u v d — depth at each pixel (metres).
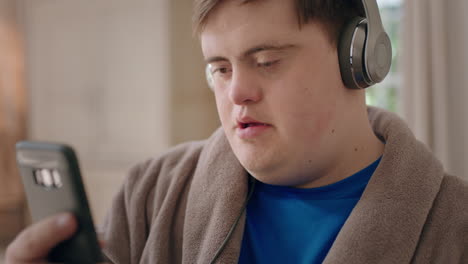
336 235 0.58
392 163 0.57
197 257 0.64
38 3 2.53
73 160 0.48
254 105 0.52
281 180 0.56
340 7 0.53
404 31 2.00
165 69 2.25
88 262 0.49
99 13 2.39
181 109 2.25
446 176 0.59
